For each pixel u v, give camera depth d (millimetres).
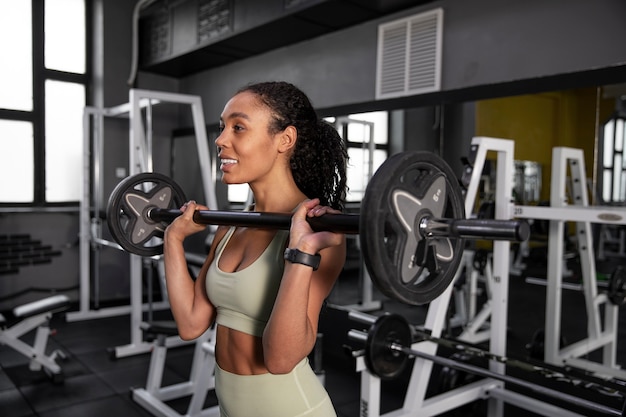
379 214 591
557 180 2326
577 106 2258
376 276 606
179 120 4961
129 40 4602
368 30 3023
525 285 2543
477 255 2668
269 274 791
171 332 2543
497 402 2266
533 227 2494
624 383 1729
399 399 2686
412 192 640
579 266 2379
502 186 2234
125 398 2650
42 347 2861
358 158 3086
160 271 4035
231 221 847
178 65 4309
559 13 2205
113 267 4707
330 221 681
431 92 2682
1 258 4148
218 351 871
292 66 3566
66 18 4500
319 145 884
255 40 3469
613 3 2039
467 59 2545
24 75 4324
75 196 4617
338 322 3338
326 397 878
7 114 4238
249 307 800
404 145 2865
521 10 2330
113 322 4082
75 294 4559
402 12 2836
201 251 4629
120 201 1079
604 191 2201
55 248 4438
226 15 3428
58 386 2789
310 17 2971
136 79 4648
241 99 823
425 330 2205
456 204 707
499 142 2186
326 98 3311
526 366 1856
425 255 658
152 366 2611
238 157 816
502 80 2406
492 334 2293
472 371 1875
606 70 2066
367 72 3035
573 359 2389
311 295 763
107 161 4629
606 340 2289
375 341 1891
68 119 4559
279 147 835
